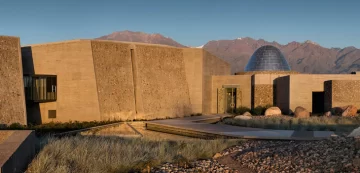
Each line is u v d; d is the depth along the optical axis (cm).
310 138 1883
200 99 3944
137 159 1233
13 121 2798
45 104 3350
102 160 1155
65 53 3275
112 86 3334
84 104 3225
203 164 1260
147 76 3575
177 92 3819
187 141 1891
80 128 2753
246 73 4828
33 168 966
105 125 2880
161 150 1433
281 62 5275
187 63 3975
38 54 3362
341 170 1002
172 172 1127
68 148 1246
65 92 3284
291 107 3706
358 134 1414
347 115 3198
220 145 1664
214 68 4497
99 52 3281
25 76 3106
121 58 3444
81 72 3231
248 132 2234
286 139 1905
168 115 3678
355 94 3538
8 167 805
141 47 3581
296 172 1058
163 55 3766
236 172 1136
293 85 3709
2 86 2775
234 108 4391
